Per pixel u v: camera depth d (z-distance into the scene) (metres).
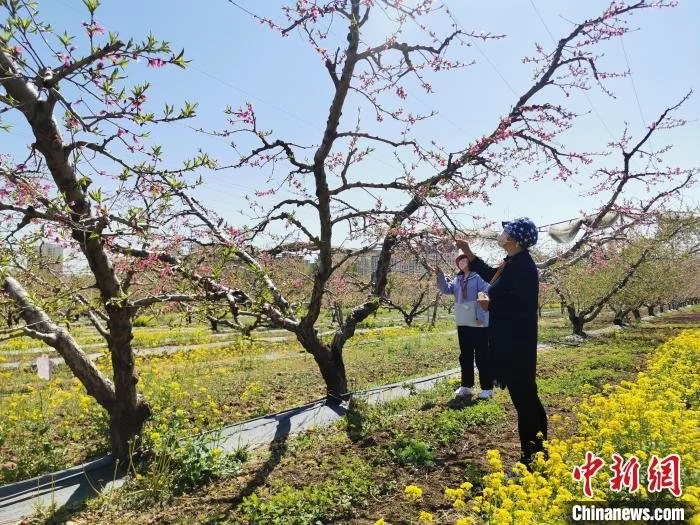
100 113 3.31
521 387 4.14
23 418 6.37
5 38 2.93
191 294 5.18
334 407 7.09
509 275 4.16
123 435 5.08
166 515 3.97
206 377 9.68
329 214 6.41
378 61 5.80
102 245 4.49
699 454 3.59
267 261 7.25
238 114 5.59
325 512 3.76
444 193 6.10
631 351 12.17
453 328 24.94
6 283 4.82
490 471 4.25
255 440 5.78
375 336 20.08
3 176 3.86
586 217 9.20
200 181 3.96
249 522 3.71
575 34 6.88
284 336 21.81
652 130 8.42
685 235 18.75
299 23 5.15
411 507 3.79
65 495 4.40
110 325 4.95
